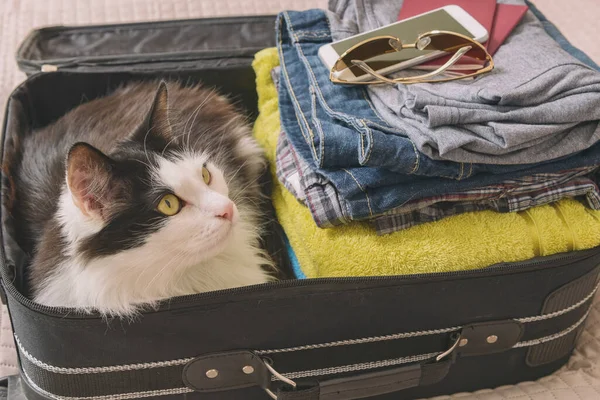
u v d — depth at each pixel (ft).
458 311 2.48
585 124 2.40
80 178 2.10
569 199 2.66
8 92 3.97
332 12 3.13
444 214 2.57
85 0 4.50
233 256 2.69
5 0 4.51
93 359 2.28
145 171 2.27
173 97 3.18
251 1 4.51
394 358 2.60
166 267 2.30
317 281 2.24
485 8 2.86
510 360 2.76
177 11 4.41
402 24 2.80
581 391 2.75
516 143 2.26
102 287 2.22
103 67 3.47
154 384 2.41
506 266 2.38
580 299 2.62
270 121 3.29
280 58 3.09
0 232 2.44
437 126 2.29
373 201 2.40
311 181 2.54
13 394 2.67
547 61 2.53
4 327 3.02
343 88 2.69
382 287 2.31
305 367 2.52
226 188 2.56
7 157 2.85
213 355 2.35
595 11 4.20
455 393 2.85
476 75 2.55
